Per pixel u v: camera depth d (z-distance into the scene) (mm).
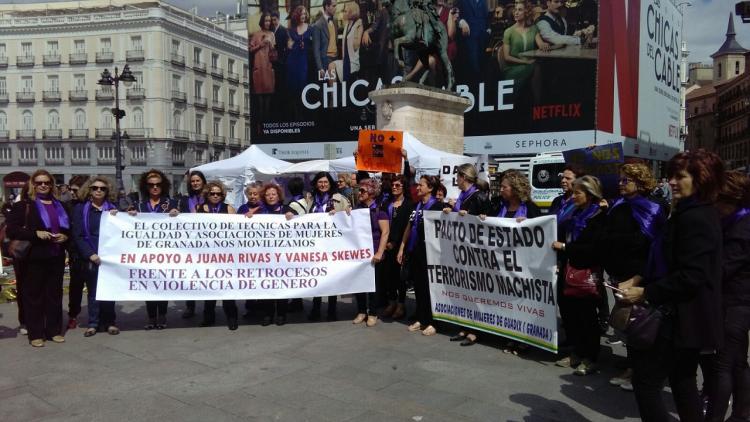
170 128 57438
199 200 7387
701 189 2867
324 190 7180
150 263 6199
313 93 37812
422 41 13734
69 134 58531
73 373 4930
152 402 4258
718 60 104125
